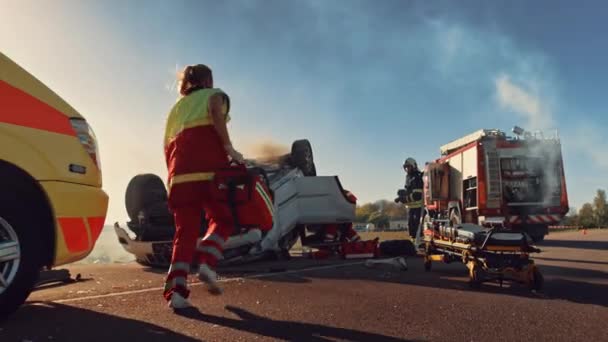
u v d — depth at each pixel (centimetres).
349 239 909
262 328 299
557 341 282
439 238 600
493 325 318
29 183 322
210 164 365
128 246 696
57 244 324
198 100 369
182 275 350
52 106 340
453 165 1558
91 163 356
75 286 472
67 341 265
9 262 311
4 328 293
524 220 1343
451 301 399
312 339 277
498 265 472
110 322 309
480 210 1349
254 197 370
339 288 462
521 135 1384
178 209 364
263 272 603
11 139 308
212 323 310
